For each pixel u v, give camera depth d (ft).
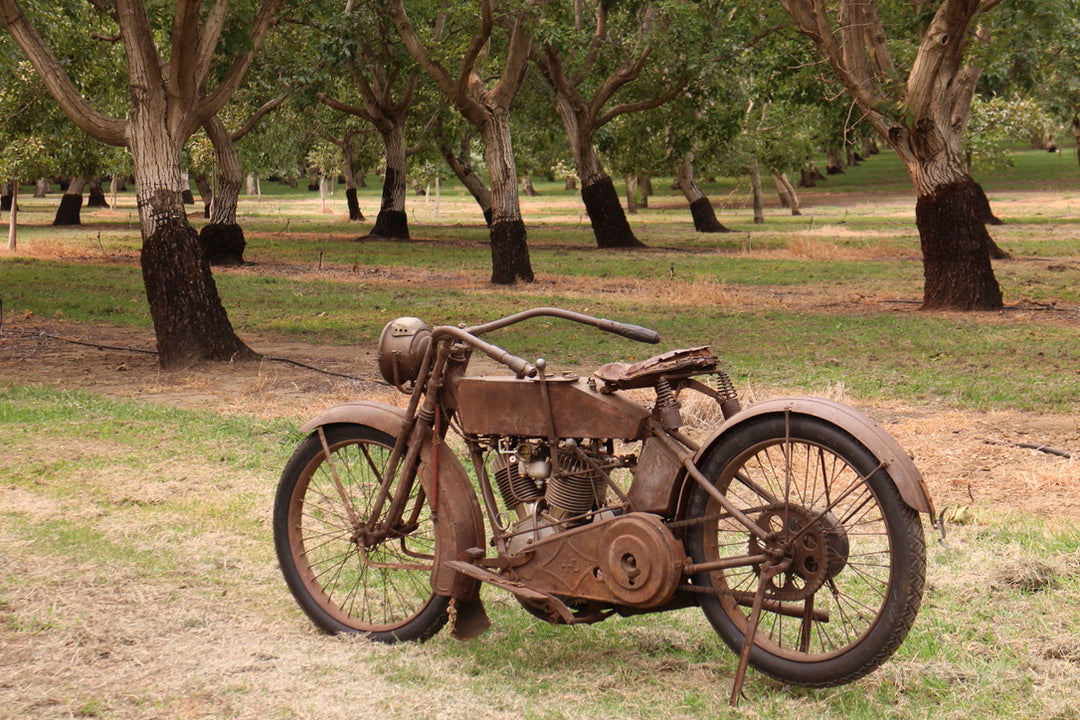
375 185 366.63
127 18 43.21
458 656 14.61
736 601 13.74
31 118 86.02
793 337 49.03
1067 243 106.52
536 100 124.67
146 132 43.50
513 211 77.77
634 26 105.81
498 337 50.49
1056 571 17.49
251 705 13.03
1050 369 39.34
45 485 24.14
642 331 13.79
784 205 202.39
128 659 14.48
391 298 68.80
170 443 28.43
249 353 45.14
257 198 290.76
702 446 13.64
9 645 14.93
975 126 131.34
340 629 15.56
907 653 14.38
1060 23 74.28
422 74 120.88
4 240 127.44
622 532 13.38
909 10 71.72
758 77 96.37
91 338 52.54
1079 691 13.08
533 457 14.33
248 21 46.14
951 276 60.08
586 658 14.46
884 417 31.55
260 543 19.97
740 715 12.62
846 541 13.37
